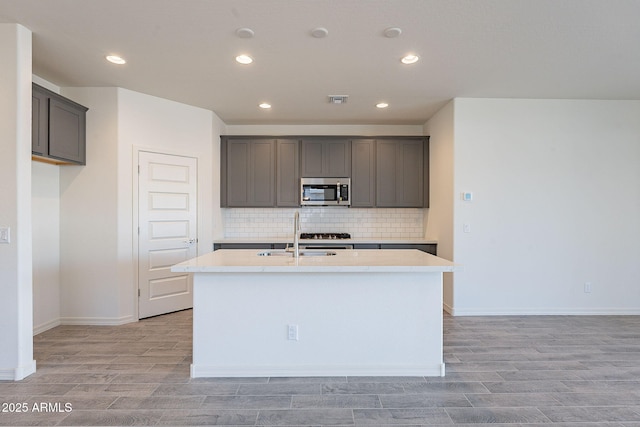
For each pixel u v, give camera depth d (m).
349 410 2.12
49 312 3.57
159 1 2.21
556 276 4.11
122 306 3.74
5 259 2.46
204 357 2.54
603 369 2.68
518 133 4.09
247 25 2.49
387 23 2.46
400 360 2.58
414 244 4.68
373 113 4.68
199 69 3.24
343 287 2.57
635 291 4.12
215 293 2.54
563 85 3.66
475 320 3.89
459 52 2.90
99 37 2.66
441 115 4.46
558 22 2.44
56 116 3.21
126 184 3.76
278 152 4.97
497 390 2.36
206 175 4.49
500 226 4.09
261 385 2.42
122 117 3.72
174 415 2.06
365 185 4.98
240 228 5.29
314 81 3.54
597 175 4.12
